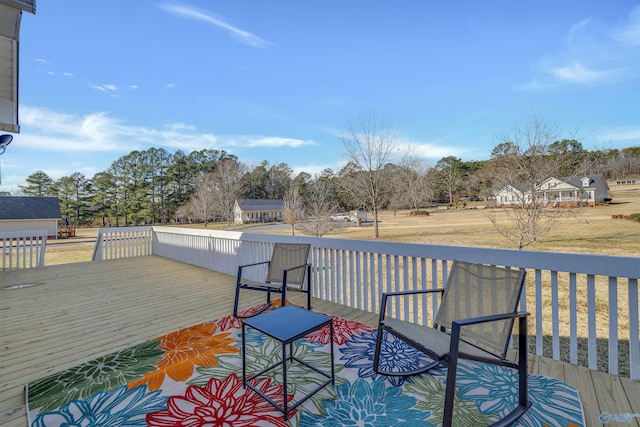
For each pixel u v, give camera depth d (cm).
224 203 2795
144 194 3609
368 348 239
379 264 319
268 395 176
